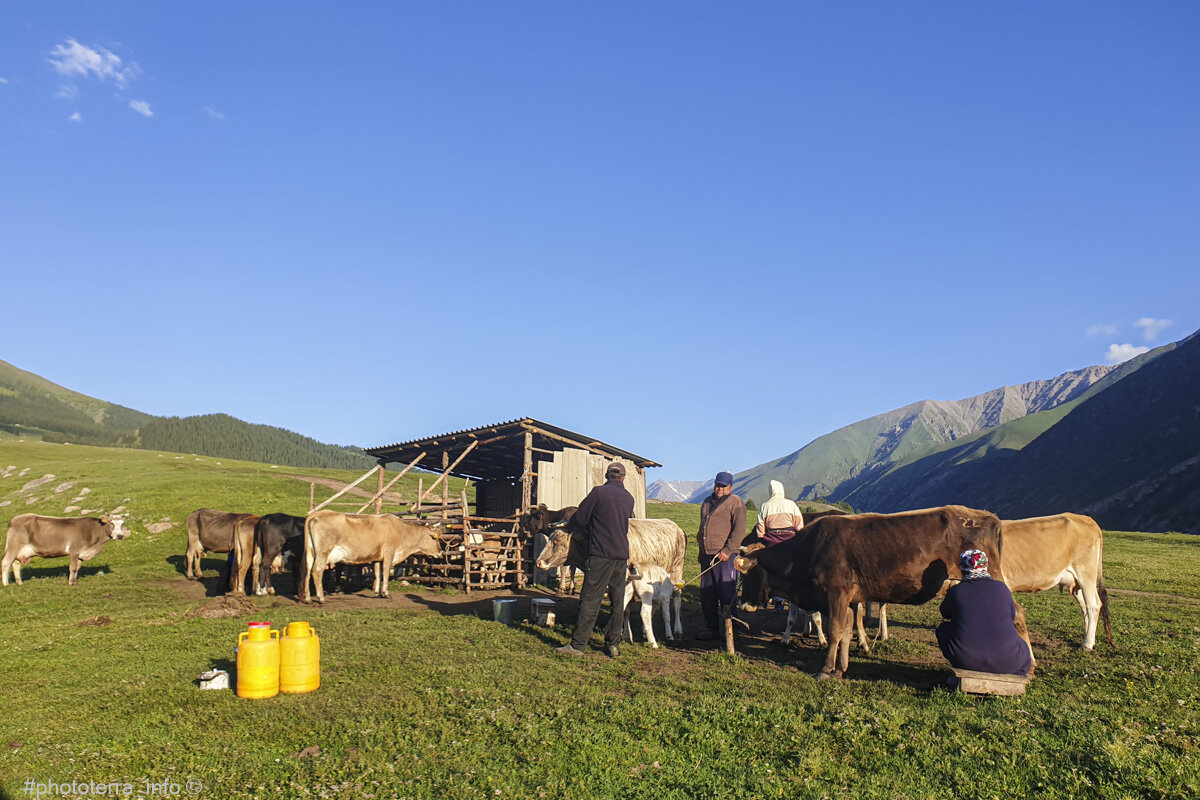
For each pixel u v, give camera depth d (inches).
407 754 226.4
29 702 285.3
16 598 584.1
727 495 409.4
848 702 267.4
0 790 201.9
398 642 388.2
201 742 238.8
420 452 878.4
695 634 426.6
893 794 191.0
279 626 440.1
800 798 192.2
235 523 609.0
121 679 317.4
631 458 895.7
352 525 570.6
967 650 279.7
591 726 247.1
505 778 207.6
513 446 876.0
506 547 656.4
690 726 245.6
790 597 343.3
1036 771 200.8
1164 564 796.0
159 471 1723.7
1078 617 456.1
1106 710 248.1
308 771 215.2
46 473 1663.4
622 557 361.7
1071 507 5551.2
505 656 356.5
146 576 719.7
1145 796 184.9
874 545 315.3
